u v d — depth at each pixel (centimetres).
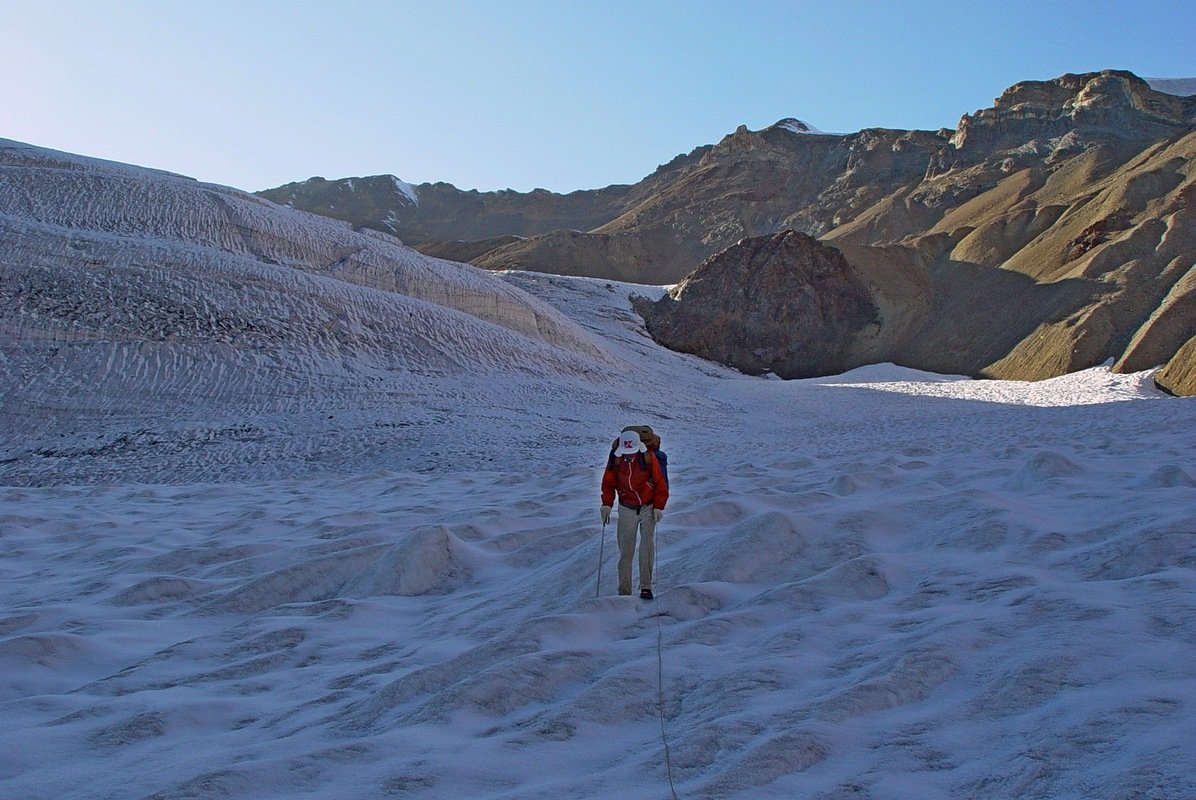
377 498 1508
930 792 316
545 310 6556
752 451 2752
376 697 504
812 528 739
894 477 1023
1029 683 389
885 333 8388
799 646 498
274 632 692
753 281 8588
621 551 672
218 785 370
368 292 5238
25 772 433
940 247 9838
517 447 3212
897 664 430
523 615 676
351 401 3878
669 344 8212
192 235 5544
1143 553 562
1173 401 2950
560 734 416
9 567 1068
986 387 6025
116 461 3080
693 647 517
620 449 689
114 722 496
